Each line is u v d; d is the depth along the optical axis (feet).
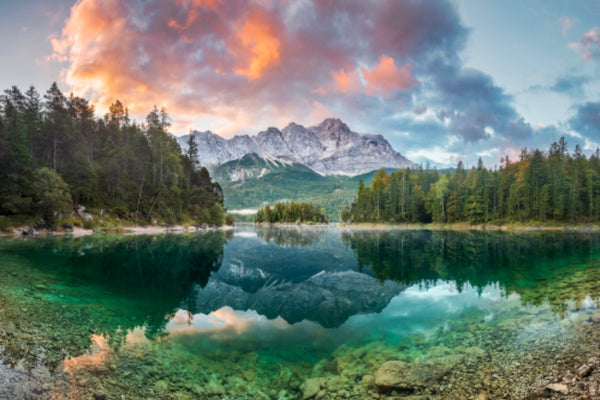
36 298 47.03
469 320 40.88
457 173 395.96
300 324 40.11
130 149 295.07
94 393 23.04
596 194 294.05
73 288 55.47
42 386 23.30
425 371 27.35
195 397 23.65
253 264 91.30
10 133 185.37
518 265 83.76
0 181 178.50
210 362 29.50
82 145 256.73
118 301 49.70
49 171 194.08
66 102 289.33
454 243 154.20
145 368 27.78
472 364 28.50
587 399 21.31
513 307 45.78
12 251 99.76
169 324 39.83
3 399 21.13
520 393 23.35
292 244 162.81
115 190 263.29
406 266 86.07
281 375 27.35
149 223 278.26
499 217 318.86
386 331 37.52
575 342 31.30
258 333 37.19
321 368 28.63
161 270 79.41
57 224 191.62
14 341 30.78
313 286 61.98
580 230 253.65
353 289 59.26
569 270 74.13
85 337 33.91
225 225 458.09
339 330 38.19
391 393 24.23
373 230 316.60
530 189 305.32
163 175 330.34
